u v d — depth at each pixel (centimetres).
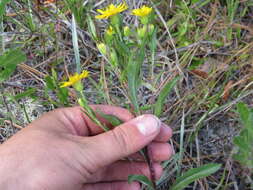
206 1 29
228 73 25
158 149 22
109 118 18
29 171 17
